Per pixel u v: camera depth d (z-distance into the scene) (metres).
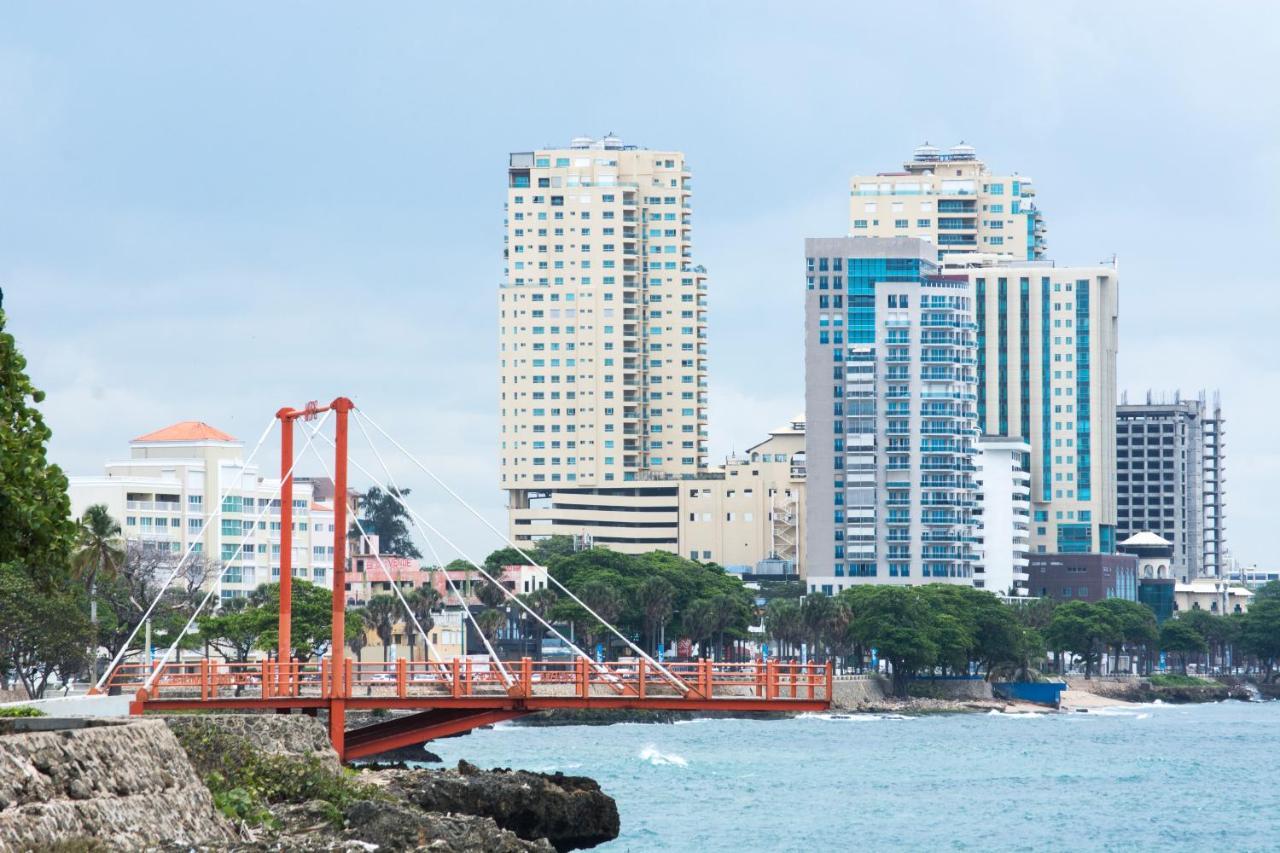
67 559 73.81
